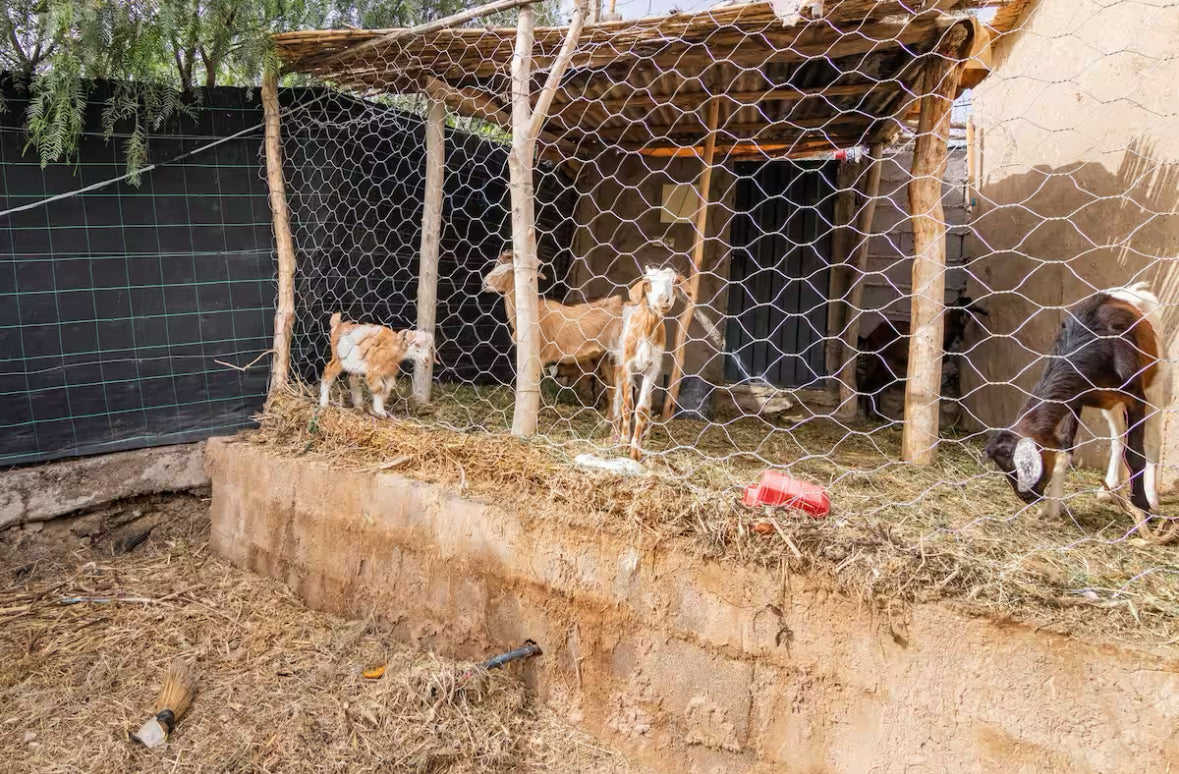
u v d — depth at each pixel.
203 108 3.95
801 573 2.14
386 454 3.31
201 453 4.12
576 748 2.53
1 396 3.56
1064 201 3.58
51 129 3.35
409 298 5.06
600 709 2.58
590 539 2.55
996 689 1.86
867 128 4.81
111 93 3.65
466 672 2.69
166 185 3.90
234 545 3.80
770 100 4.19
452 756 2.41
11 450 3.60
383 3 4.26
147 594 3.46
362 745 2.45
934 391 3.24
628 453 3.10
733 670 2.29
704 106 4.24
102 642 3.04
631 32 3.07
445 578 2.96
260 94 4.08
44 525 3.71
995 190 4.68
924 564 2.02
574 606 2.61
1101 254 3.21
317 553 3.40
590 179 5.71
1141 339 2.32
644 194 5.59
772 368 5.78
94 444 3.81
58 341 3.69
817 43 3.11
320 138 4.31
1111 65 3.16
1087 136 3.36
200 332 4.06
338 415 3.64
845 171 5.61
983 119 4.98
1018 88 4.28
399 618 3.11
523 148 3.07
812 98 4.16
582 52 3.25
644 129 5.00
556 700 2.68
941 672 1.94
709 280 5.45
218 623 3.23
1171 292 2.72
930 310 3.20
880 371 5.40
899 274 5.99
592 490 2.64
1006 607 1.86
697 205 5.43
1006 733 1.86
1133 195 2.97
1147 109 2.81
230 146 4.07
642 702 2.48
